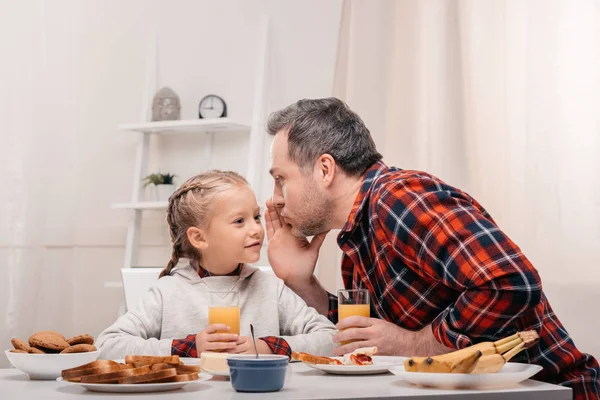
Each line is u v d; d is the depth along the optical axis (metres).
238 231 1.68
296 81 3.05
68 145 3.31
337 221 1.55
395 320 1.43
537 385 1.04
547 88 2.27
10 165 3.20
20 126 3.22
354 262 1.46
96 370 1.00
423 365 1.01
